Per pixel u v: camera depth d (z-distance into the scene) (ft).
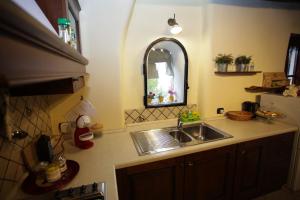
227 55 6.67
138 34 6.11
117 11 5.07
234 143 5.13
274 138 5.79
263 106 7.22
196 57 6.98
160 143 5.07
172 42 6.52
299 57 8.17
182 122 6.40
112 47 5.26
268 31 7.23
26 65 1.01
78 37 4.73
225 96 7.10
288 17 7.43
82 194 2.78
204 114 6.96
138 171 4.22
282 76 7.88
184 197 4.87
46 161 3.61
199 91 7.16
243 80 7.27
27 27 0.92
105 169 3.78
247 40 6.98
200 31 6.79
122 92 5.82
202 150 4.77
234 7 6.50
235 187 5.54
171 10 6.31
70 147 4.82
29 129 3.62
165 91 6.82
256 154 5.63
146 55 6.23
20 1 2.24
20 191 3.05
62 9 3.28
